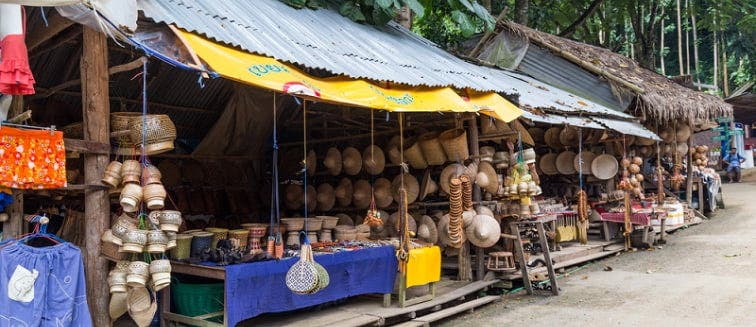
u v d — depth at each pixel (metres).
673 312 6.48
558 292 7.66
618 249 10.75
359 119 8.92
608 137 12.12
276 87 4.66
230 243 5.90
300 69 5.55
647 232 10.85
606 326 6.09
